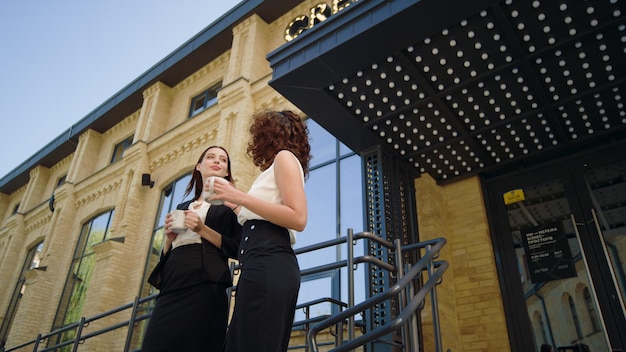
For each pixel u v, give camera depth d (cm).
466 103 515
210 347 197
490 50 450
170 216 217
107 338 1151
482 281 605
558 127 534
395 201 577
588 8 398
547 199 603
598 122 529
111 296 1197
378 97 519
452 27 430
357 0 459
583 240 550
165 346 191
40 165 2184
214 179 168
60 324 1395
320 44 477
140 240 1295
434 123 551
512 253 605
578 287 533
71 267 1543
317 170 930
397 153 607
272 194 175
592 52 437
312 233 859
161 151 1427
